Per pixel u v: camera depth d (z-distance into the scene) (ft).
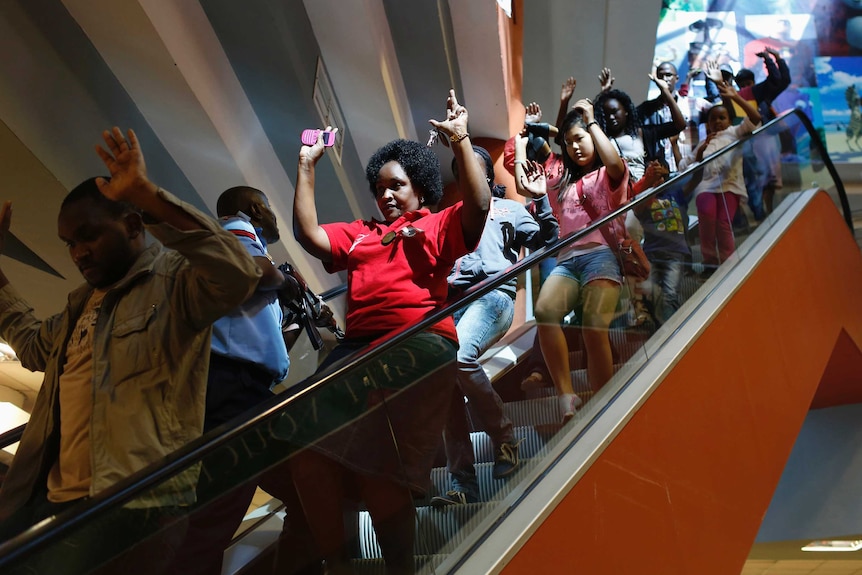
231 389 8.58
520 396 9.91
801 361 16.96
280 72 20.27
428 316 8.47
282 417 6.92
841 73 43.11
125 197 6.73
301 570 7.06
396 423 8.05
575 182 15.96
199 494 6.27
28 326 9.27
